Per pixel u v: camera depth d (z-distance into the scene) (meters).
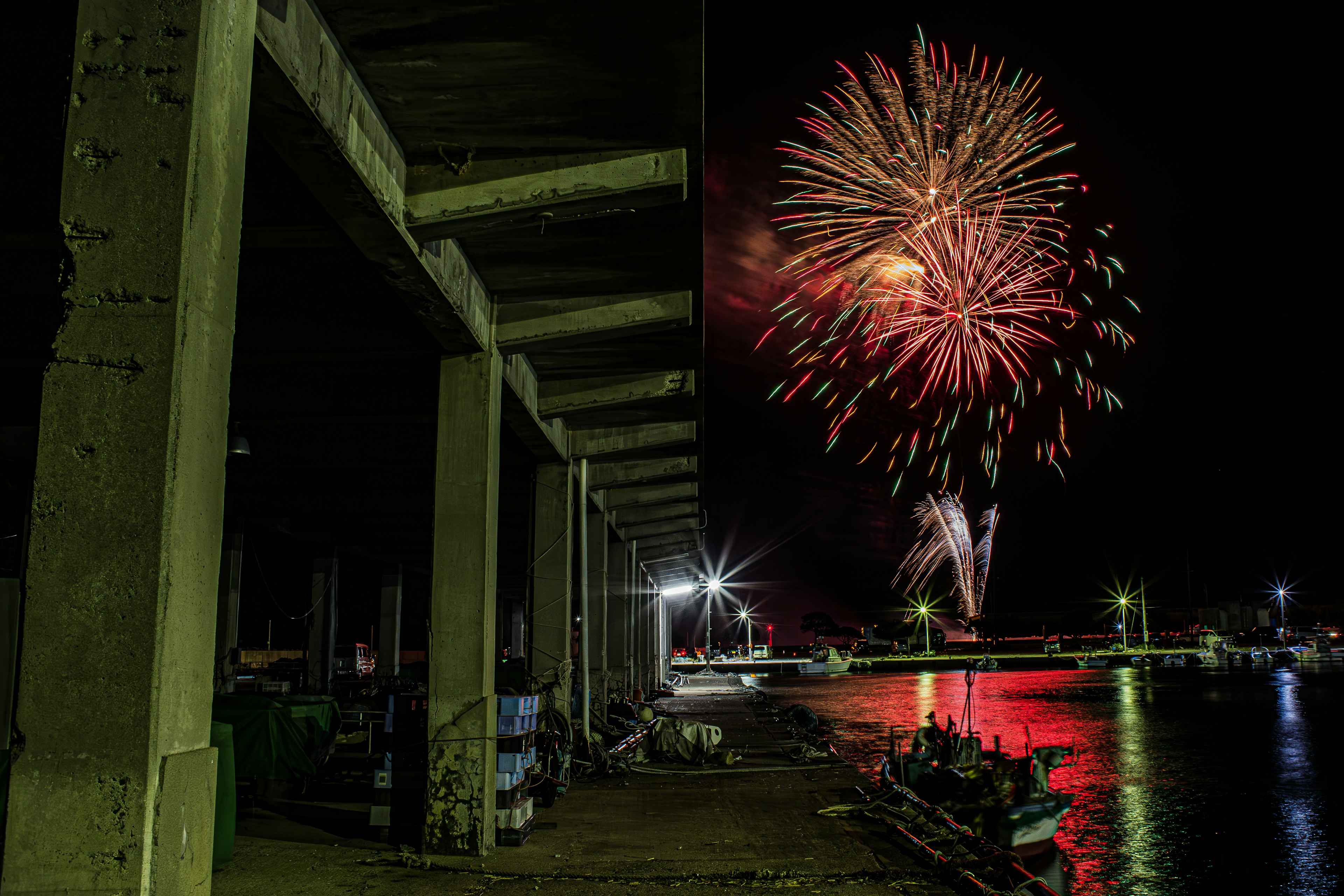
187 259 3.54
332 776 13.05
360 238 6.38
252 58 4.04
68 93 3.61
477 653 8.25
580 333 9.05
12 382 11.53
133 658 3.35
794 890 7.07
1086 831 11.48
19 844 3.27
